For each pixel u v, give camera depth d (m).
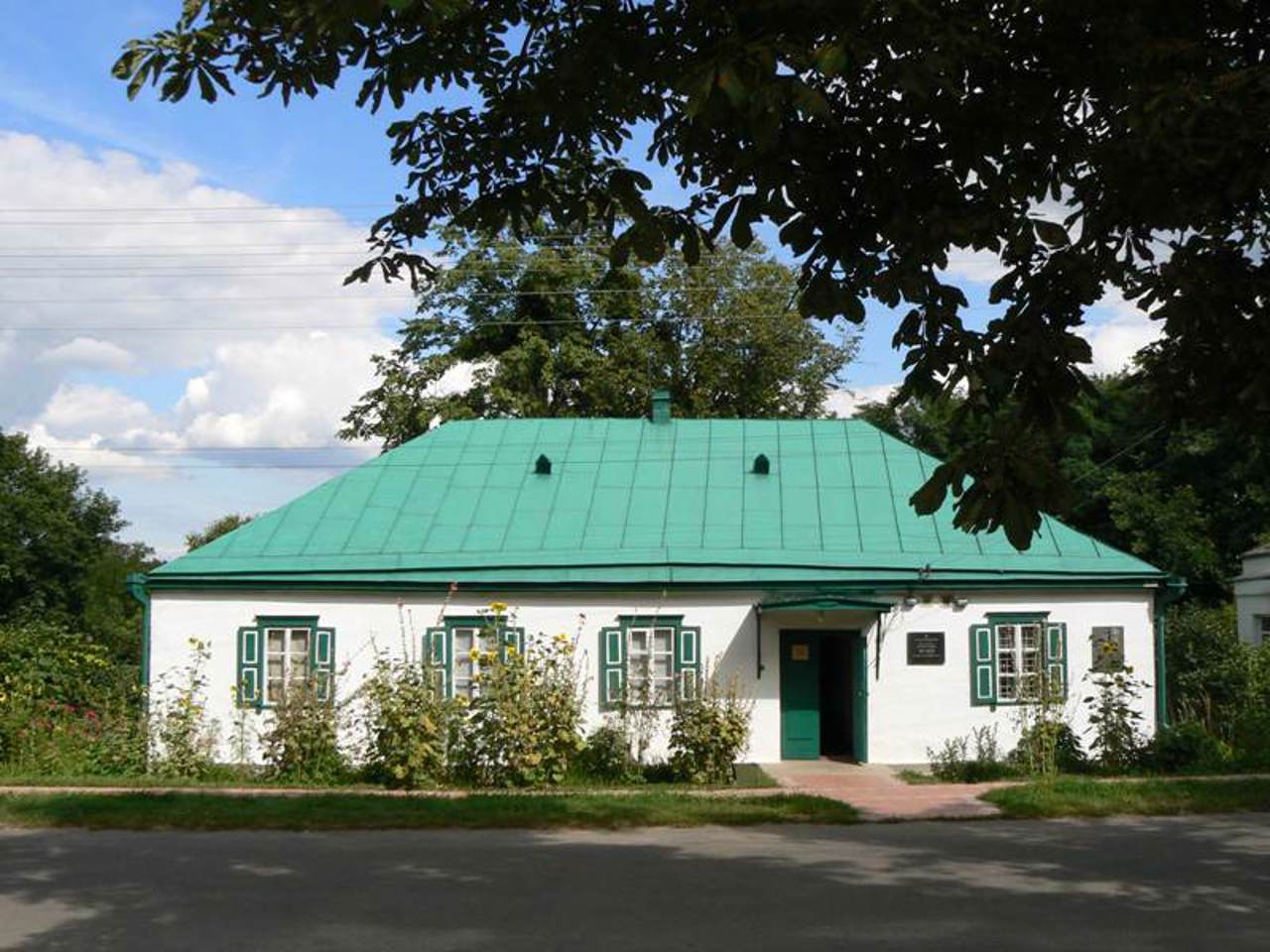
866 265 6.46
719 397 41.34
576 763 18.72
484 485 24.66
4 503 49.38
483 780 17.58
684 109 6.32
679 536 22.91
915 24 5.75
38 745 18.80
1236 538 38.31
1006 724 21.66
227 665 22.02
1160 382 6.93
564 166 8.04
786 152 6.25
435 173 8.22
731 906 9.77
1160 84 5.96
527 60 7.68
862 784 18.64
